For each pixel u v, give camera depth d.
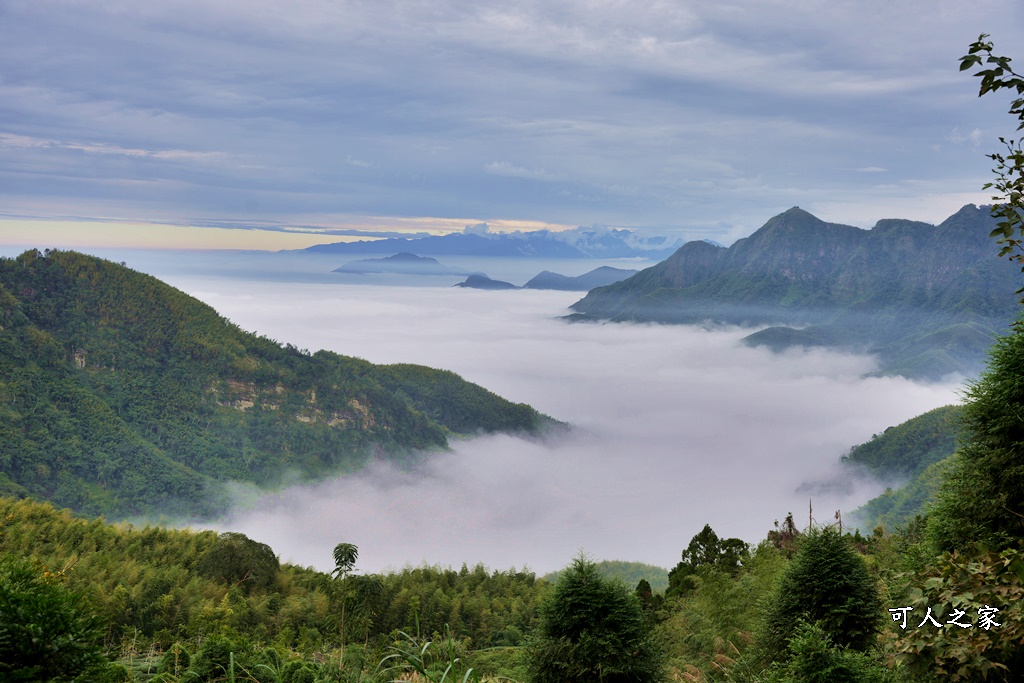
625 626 8.98
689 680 11.30
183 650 9.14
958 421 9.52
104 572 37.50
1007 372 9.13
